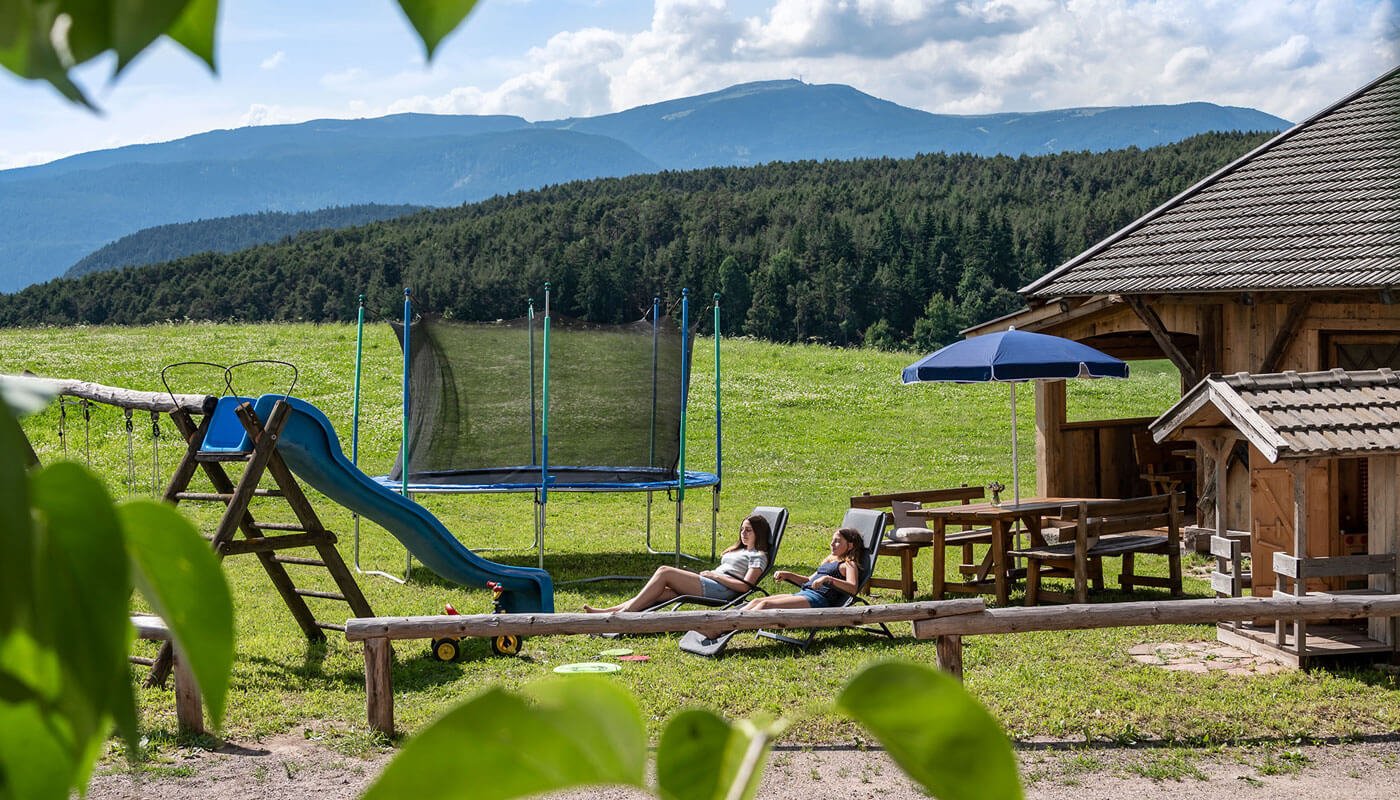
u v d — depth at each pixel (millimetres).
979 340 13305
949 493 13742
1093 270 15078
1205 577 14000
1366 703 8594
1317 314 13367
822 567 11570
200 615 484
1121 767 7441
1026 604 12500
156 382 32281
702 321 101938
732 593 11469
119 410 27828
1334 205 14602
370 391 32125
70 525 412
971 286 96750
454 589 13875
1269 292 13359
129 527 467
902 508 13250
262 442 9555
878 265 99688
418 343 15523
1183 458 17312
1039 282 15281
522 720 390
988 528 16609
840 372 37312
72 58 335
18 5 332
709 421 30000
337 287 99625
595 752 399
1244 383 9562
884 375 36719
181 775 7246
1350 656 9547
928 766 461
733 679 9477
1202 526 15195
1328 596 9047
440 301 99812
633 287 102688
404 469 14859
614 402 15969
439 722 386
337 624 11141
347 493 11125
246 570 15125
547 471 14211
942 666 8406
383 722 8156
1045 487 16422
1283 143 16766
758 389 34000
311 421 10547
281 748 7832
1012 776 456
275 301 97312
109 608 415
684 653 10430
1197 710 8484
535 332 15891
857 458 25844
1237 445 14727
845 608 8664
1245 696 8781
